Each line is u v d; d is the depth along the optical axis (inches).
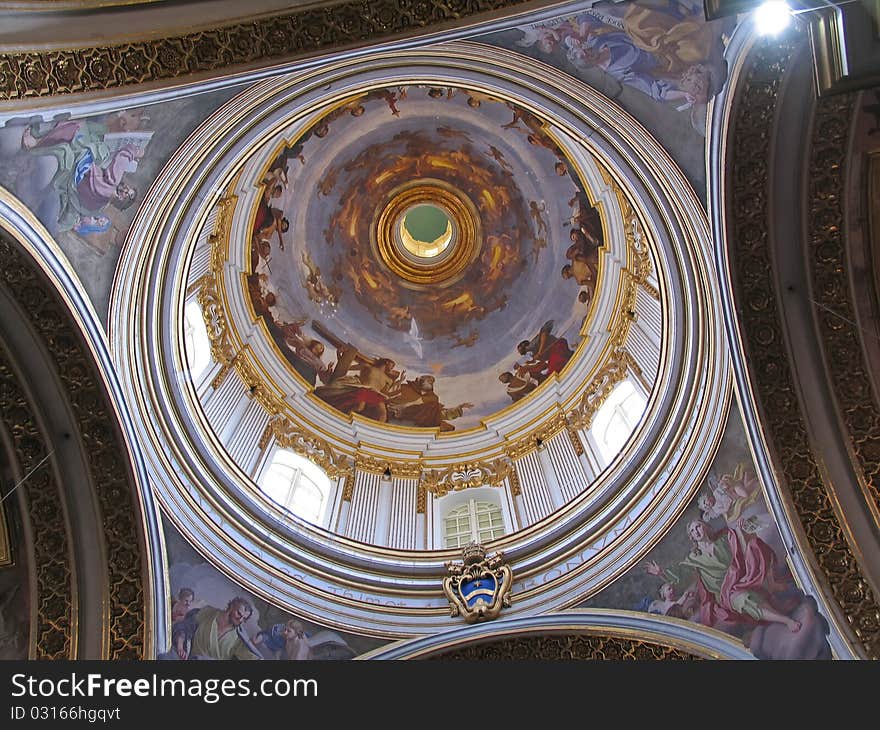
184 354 591.2
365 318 869.2
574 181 780.6
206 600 493.0
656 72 439.8
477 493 720.3
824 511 436.1
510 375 824.9
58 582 437.7
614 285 751.1
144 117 432.5
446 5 343.9
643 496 531.8
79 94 345.7
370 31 349.7
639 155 481.4
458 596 534.3
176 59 348.5
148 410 509.7
